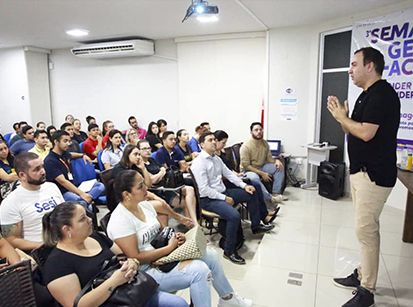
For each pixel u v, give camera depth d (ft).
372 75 6.50
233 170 14.21
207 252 6.68
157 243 6.51
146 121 21.95
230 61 18.92
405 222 10.34
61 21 15.19
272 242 10.60
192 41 19.40
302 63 16.92
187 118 20.42
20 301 4.27
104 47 19.93
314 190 16.61
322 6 13.09
